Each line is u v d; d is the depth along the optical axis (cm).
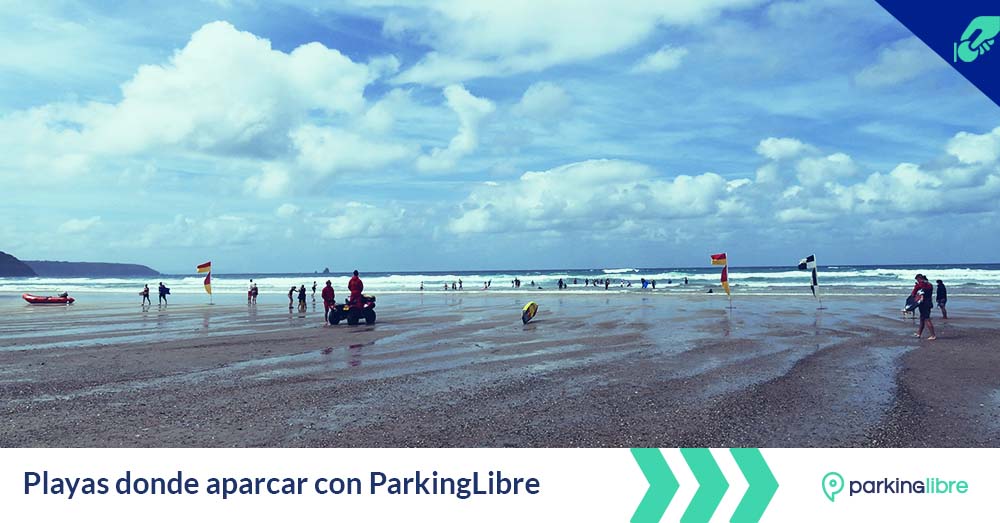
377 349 1455
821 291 4412
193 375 1095
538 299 4031
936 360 1216
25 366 1211
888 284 5434
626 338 1645
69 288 7850
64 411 819
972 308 2684
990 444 655
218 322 2308
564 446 657
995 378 1013
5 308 3366
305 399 886
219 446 668
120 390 957
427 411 809
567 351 1397
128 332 1916
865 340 1556
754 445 656
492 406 834
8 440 690
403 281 8256
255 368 1174
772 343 1511
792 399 860
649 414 782
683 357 1287
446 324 2142
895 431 700
